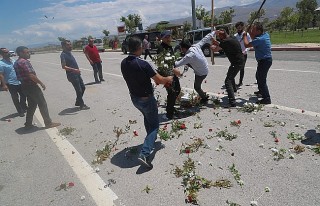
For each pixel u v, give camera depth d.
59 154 5.59
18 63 6.78
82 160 5.21
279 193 3.62
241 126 5.84
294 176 3.93
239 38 8.52
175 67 6.51
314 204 3.36
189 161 4.62
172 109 6.69
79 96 8.66
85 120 7.64
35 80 6.86
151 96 4.65
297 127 5.48
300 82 8.84
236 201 3.56
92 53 13.01
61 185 4.36
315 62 12.21
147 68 4.41
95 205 3.84
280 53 16.80
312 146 4.68
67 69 8.24
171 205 3.63
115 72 16.33
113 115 7.80
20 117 8.83
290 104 6.83
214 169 4.33
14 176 4.92
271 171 4.11
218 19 37.31
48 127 7.35
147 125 5.09
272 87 8.59
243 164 4.38
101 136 6.30
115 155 5.25
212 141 5.30
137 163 4.84
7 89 8.55
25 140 6.61
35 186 4.50
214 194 3.74
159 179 4.25
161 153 5.07
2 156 5.84
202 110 7.11
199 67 6.94
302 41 21.89
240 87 9.00
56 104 10.02
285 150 4.62
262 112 6.49
